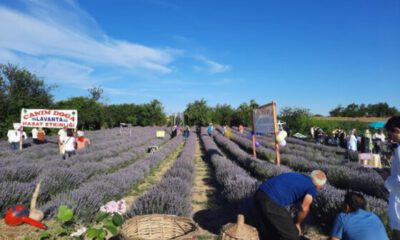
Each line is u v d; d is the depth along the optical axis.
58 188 8.12
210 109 61.72
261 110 12.66
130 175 9.77
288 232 4.04
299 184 4.14
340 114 85.56
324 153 20.22
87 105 43.00
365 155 12.91
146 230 4.09
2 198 6.09
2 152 16.47
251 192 6.83
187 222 4.08
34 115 17.56
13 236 4.95
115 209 4.14
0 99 26.81
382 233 3.77
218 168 11.27
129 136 33.31
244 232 3.90
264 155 17.27
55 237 4.91
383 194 8.56
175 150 24.25
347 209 3.95
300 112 41.34
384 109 82.88
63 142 14.10
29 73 30.69
